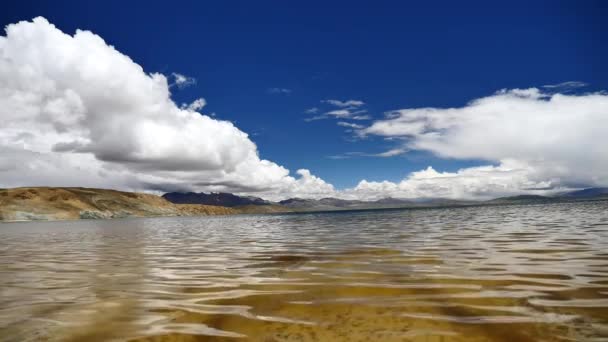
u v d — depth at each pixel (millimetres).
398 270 8695
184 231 36875
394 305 5598
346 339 4156
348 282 7484
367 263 10000
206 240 22328
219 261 11781
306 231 27578
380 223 35438
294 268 9672
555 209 57062
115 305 6117
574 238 14398
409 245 14203
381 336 4227
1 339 4473
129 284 8078
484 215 46969
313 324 4777
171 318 5266
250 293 6820
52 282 8531
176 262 11805
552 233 17047
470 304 5512
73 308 5957
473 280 7258
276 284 7594
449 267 8891
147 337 4453
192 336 4461
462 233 19172
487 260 9773
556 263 8898
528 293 6055
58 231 47188
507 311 5078
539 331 4215
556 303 5391
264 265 10508
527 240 14383
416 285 6977
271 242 18828
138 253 15242
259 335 4422
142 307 5945
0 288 7840
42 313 5676
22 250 18359
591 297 5660
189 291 7184
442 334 4238
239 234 27719
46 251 17359
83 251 16906
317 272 8859
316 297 6301
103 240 25281
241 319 5121
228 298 6469
